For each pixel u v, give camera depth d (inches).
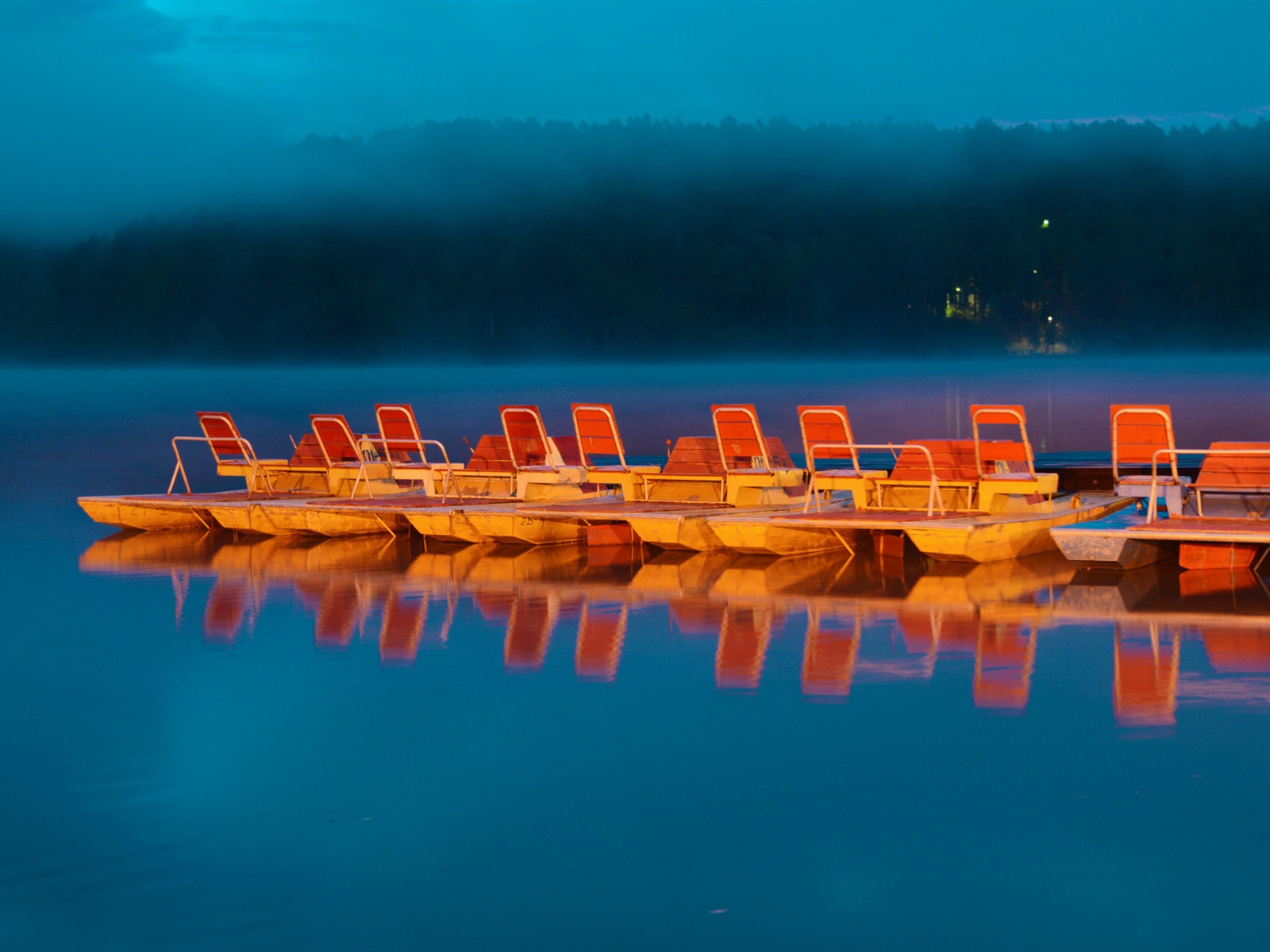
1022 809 195.5
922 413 1334.9
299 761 223.6
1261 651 282.8
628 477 468.8
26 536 499.8
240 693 265.7
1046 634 303.7
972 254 5949.8
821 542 434.9
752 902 169.6
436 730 239.1
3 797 209.2
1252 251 5757.9
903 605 340.8
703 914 166.9
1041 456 660.7
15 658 296.4
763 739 229.6
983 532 386.3
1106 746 221.8
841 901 169.2
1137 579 372.5
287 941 162.7
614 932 163.2
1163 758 215.0
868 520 399.9
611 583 383.2
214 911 170.4
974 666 276.7
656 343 6230.3
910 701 251.3
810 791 204.4
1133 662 276.4
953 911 166.2
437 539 477.1
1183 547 387.9
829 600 351.3
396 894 174.1
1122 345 5841.5
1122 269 5831.7
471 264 6510.8
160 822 198.1
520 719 245.0
